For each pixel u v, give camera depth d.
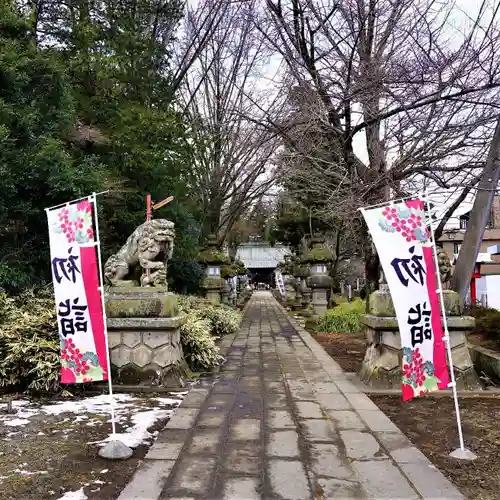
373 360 5.95
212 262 14.79
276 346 9.52
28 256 8.28
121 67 11.04
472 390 5.57
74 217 4.20
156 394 5.50
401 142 7.88
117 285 6.09
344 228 12.95
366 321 6.06
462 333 5.71
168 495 2.93
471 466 3.42
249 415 4.62
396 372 5.75
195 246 13.41
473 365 6.06
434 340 3.94
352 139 8.26
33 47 8.33
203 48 15.32
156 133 10.76
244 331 12.27
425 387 3.88
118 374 5.79
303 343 9.95
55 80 8.47
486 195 6.43
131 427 4.25
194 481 3.12
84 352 4.05
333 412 4.74
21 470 3.31
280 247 38.62
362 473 3.26
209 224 17.12
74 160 8.53
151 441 3.91
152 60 12.51
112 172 9.86
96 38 11.00
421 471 3.29
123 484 3.11
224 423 4.36
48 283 8.41
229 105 15.98
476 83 6.43
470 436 4.05
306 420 4.47
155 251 6.11
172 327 5.81
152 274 6.12
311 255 14.60
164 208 11.65
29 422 4.39
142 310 5.87
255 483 3.10
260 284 54.59
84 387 5.59
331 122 8.27
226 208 19.17
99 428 4.22
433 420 4.50
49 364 5.30
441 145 7.40
